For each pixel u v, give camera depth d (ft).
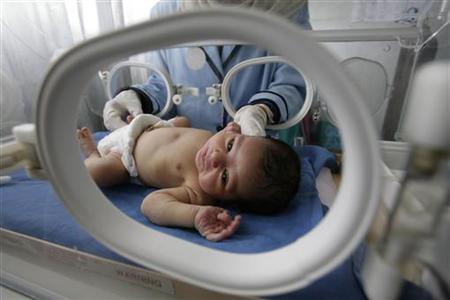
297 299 1.23
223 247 1.50
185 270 1.14
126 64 2.84
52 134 1.01
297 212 1.93
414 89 0.77
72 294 1.66
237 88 3.11
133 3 3.33
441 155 0.75
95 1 3.14
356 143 0.75
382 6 2.31
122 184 2.44
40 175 1.27
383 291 1.00
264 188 1.98
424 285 0.92
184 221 1.71
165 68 3.14
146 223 1.82
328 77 0.70
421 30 1.89
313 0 2.50
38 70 2.67
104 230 1.19
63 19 3.12
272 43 0.72
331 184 2.27
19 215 1.79
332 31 2.01
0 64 2.59
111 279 1.52
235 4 2.61
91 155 2.50
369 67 2.03
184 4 2.83
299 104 2.84
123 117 3.05
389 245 0.93
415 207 0.86
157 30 0.76
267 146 2.09
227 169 2.04
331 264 0.91
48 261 1.72
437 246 0.88
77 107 1.03
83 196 1.16
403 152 1.24
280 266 1.02
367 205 0.79
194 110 3.10
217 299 1.28
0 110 2.01
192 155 2.29
